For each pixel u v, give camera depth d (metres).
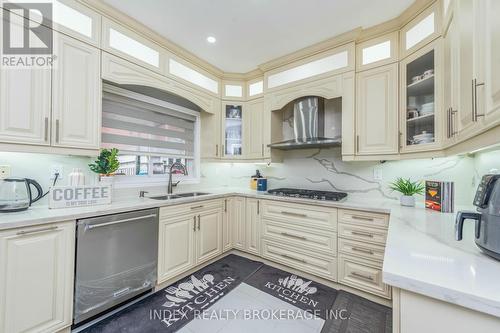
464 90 1.10
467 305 0.55
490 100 0.81
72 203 1.62
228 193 2.75
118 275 1.67
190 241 2.26
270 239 2.49
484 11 0.86
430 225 1.25
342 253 2.00
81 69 1.66
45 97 1.49
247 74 3.04
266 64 2.73
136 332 1.47
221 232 2.66
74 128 1.62
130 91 2.32
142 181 2.50
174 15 1.90
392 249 0.87
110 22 1.83
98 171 1.85
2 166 1.52
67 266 1.42
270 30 2.10
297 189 2.83
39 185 1.63
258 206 2.61
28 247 1.27
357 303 1.82
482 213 0.81
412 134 1.90
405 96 1.89
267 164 3.18
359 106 2.13
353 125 2.14
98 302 1.56
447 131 1.42
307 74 2.45
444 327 0.60
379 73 2.03
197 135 3.14
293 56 2.50
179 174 2.93
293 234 2.31
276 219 2.45
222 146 3.06
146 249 1.85
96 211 1.54
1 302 1.19
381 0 1.71
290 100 2.58
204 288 2.03
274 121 2.85
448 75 1.41
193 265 2.28
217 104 2.99
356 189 2.46
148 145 2.56
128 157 2.40
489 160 1.58
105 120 2.18
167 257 2.02
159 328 1.52
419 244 0.92
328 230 2.08
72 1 1.61
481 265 0.72
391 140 1.95
